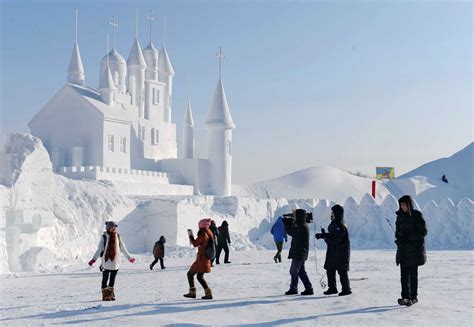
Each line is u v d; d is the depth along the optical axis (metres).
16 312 13.08
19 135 33.84
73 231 36.91
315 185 81.94
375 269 23.45
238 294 15.49
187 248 39.34
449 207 47.25
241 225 50.97
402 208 13.05
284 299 14.20
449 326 10.39
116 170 51.00
